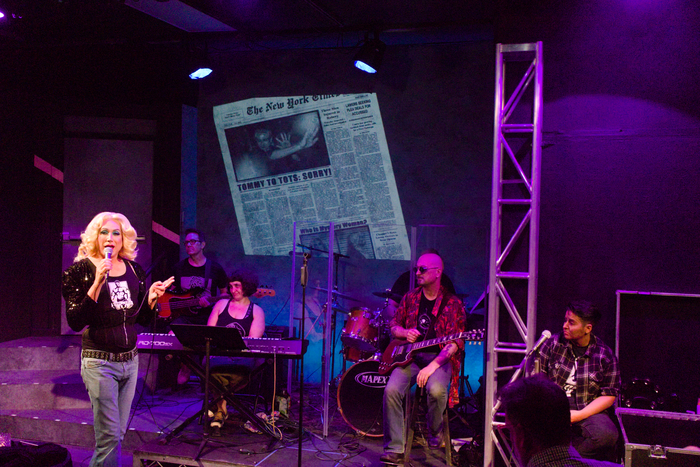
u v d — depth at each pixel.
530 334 3.53
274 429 4.25
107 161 5.89
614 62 3.58
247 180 6.13
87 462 4.02
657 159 3.55
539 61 3.46
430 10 4.91
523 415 1.62
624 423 2.86
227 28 5.32
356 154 5.87
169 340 3.98
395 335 4.07
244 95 6.12
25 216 5.62
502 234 3.74
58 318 5.76
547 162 3.67
